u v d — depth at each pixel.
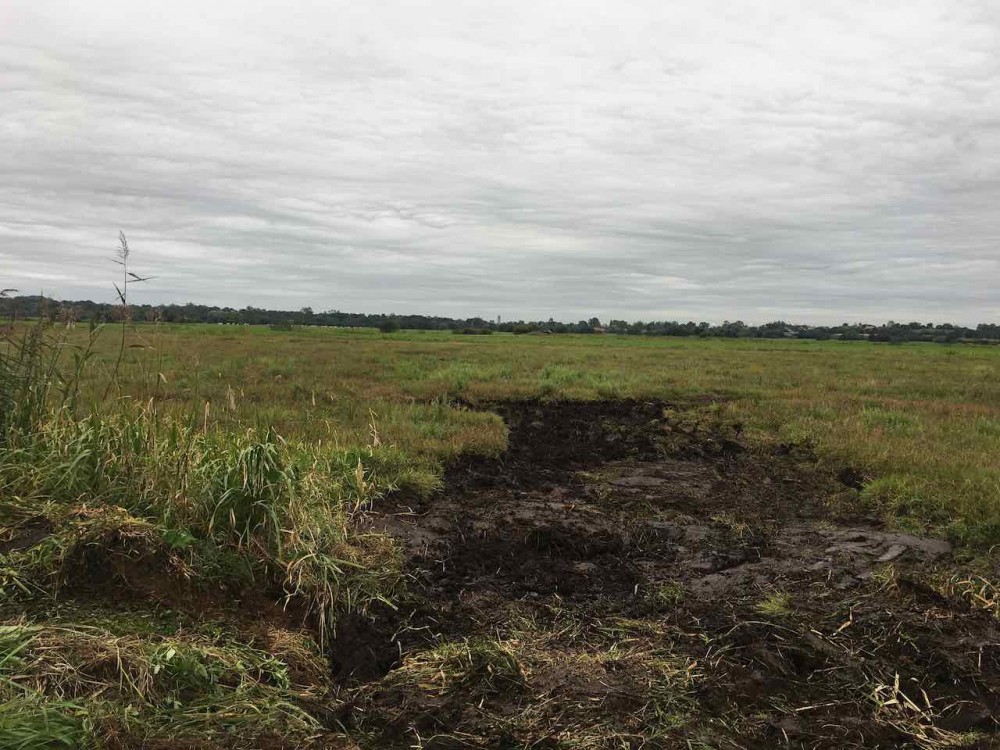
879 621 4.16
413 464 7.15
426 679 3.44
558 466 8.23
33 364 5.02
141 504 4.30
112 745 2.51
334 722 3.05
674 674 3.53
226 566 3.95
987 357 30.78
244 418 8.23
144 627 3.33
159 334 5.84
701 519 6.30
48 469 4.40
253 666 3.25
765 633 3.98
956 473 7.14
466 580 4.68
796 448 9.16
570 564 5.08
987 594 4.54
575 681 3.45
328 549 4.42
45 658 2.86
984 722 3.27
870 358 27.73
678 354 27.19
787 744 3.06
